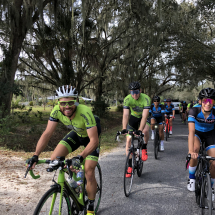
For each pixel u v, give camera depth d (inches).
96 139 93.9
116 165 214.5
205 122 121.3
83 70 719.7
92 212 104.7
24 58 733.9
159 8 521.3
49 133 96.0
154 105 269.7
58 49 659.4
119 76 807.1
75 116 95.8
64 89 87.8
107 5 652.7
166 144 324.2
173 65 785.6
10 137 346.0
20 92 461.1
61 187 84.3
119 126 617.3
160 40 728.3
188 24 709.3
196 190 125.9
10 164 203.6
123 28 689.0
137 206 126.9
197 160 134.0
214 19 690.8
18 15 448.1
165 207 125.2
